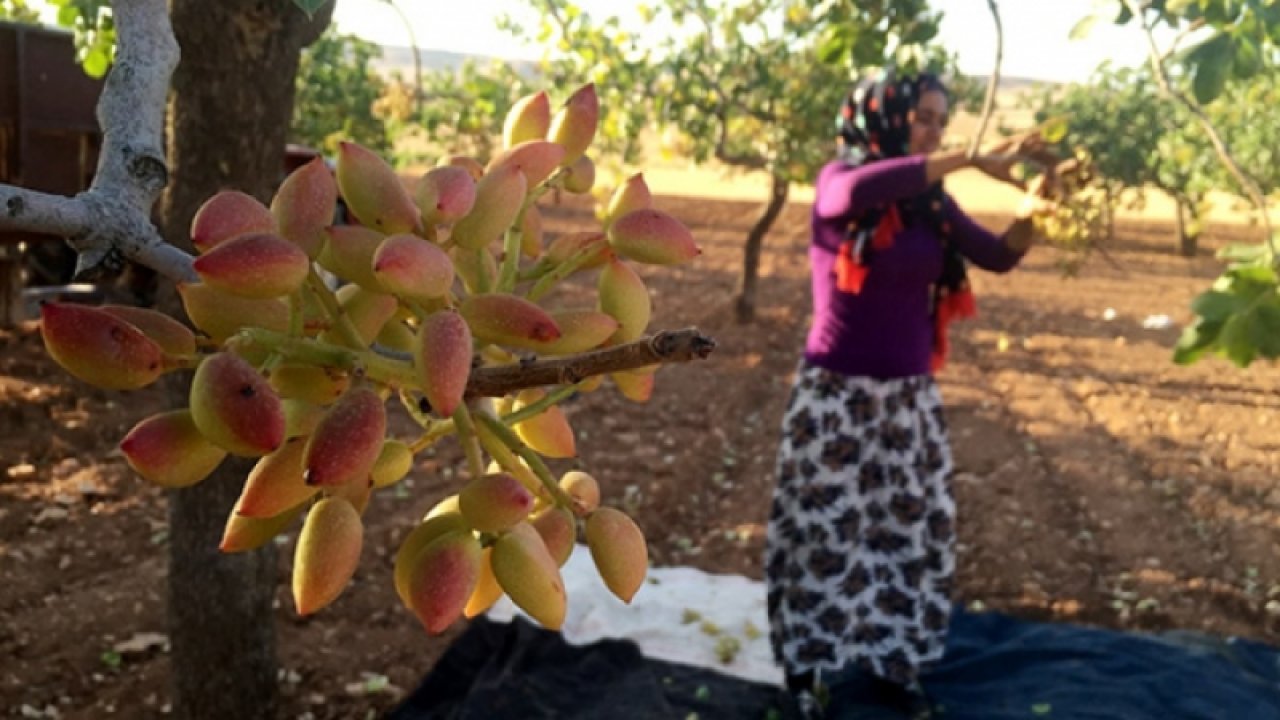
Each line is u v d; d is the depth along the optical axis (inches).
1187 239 711.7
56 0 145.6
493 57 430.3
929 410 130.1
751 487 243.4
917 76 125.2
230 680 121.0
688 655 160.6
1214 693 151.3
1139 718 145.6
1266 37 84.0
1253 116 510.6
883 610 129.4
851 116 129.0
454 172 32.2
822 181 129.4
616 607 172.9
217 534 117.5
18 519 199.6
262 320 30.1
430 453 249.0
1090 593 191.2
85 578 179.5
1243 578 199.5
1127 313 476.1
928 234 124.1
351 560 30.5
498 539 31.9
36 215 35.0
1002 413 308.7
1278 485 253.4
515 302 31.3
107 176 37.7
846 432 126.8
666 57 371.9
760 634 167.0
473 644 161.2
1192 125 515.8
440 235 31.9
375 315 32.2
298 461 29.7
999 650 163.3
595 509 34.7
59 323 27.4
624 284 36.1
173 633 121.3
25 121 224.8
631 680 154.1
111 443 245.6
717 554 203.0
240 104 99.7
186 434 28.8
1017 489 243.8
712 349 29.5
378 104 298.5
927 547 131.7
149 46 41.7
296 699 147.9
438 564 30.7
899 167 117.3
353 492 32.0
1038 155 124.3
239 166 101.3
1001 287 538.6
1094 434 291.0
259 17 98.1
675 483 239.5
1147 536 218.7
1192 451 279.1
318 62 441.7
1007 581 193.8
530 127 40.0
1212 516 230.8
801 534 129.0
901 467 127.4
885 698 147.3
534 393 39.2
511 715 144.5
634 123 374.3
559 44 350.0
